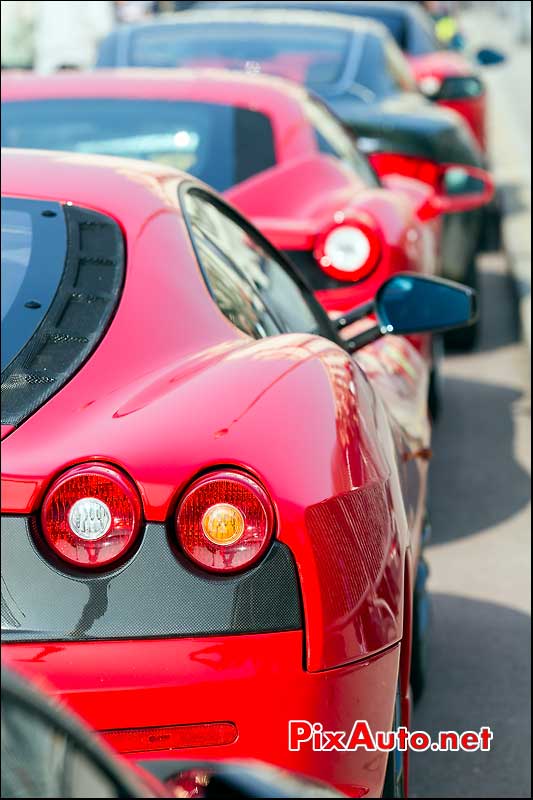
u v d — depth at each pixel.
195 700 2.50
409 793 4.11
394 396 4.19
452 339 9.93
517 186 15.95
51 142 6.27
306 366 2.91
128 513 2.51
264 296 3.67
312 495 2.59
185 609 2.52
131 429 2.58
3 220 3.20
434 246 7.97
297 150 6.33
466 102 14.56
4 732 1.52
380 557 2.77
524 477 7.27
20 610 2.50
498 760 4.34
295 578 2.56
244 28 10.06
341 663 2.62
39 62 13.24
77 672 2.48
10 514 2.51
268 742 2.55
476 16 55.47
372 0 15.39
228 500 2.52
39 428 2.60
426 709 4.65
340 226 5.98
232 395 2.70
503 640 5.22
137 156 6.25
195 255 3.25
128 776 1.63
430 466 7.41
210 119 6.38
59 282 3.01
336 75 9.65
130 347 2.86
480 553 6.15
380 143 9.17
